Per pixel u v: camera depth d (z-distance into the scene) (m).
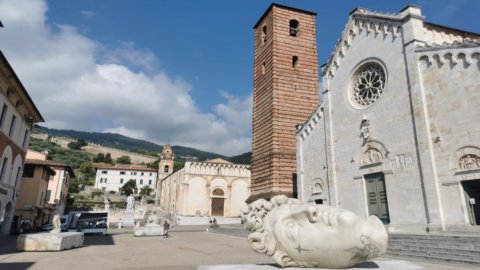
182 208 76.88
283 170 42.03
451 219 20.45
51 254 20.92
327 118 32.69
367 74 29.16
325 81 33.72
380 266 8.48
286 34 48.53
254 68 52.66
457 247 16.44
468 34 29.75
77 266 16.03
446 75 21.97
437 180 21.52
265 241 8.78
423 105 22.98
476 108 20.11
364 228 8.05
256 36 54.28
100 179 148.38
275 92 44.91
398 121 24.88
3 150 33.56
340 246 7.94
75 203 91.81
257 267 8.63
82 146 199.75
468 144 20.22
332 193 30.59
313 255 8.12
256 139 47.94
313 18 51.06
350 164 29.12
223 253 22.03
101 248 25.41
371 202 26.64
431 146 22.22
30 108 39.75
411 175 23.28
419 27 24.70
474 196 20.48
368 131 27.50
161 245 28.22
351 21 30.91
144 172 154.62
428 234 19.75
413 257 17.44
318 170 33.38
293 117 44.66
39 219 56.72
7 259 18.30
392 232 22.73
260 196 43.22
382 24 27.39
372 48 28.34
